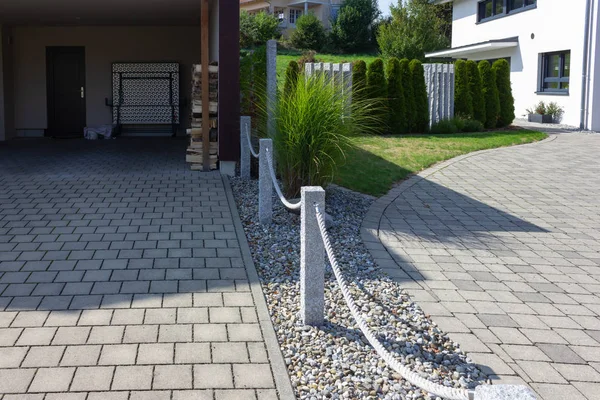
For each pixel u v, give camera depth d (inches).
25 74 626.2
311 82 299.4
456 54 1031.6
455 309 193.6
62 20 571.5
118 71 635.5
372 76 563.5
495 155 479.8
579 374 153.9
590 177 409.1
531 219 311.7
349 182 372.8
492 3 948.0
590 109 690.8
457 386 145.8
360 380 147.1
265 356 155.4
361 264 234.7
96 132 613.6
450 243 267.1
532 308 197.2
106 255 228.8
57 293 191.8
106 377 142.8
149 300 188.1
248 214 293.6
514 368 156.1
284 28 1721.2
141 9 495.5
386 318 183.6
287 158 299.3
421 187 376.5
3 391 135.6
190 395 136.9
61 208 294.4
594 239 279.4
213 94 387.9
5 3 466.0
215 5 426.0
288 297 197.2
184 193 329.4
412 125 585.6
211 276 209.8
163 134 649.6
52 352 153.7
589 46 693.3
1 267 213.6
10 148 521.7
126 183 352.8
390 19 1531.7
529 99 840.3
